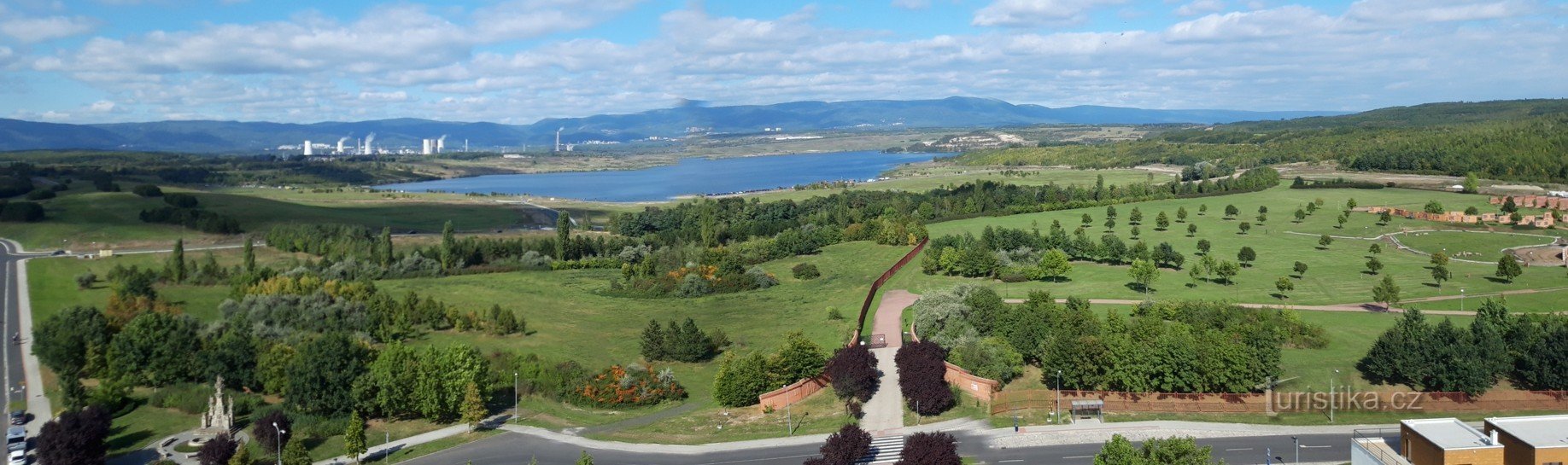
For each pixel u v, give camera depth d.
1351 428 110.44
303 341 144.50
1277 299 185.38
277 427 107.88
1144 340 128.50
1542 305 172.62
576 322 181.38
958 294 165.75
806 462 97.81
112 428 121.25
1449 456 82.56
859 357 129.12
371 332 165.88
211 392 129.62
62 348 139.38
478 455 113.38
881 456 107.38
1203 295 190.62
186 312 180.88
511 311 176.00
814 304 190.75
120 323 154.25
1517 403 115.50
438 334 171.25
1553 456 78.75
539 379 139.00
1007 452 108.06
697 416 127.00
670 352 154.50
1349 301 181.88
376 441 119.12
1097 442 109.81
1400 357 120.88
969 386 129.62
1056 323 141.25
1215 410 118.75
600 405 133.88
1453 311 168.88
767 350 155.25
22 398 132.75
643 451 113.31
